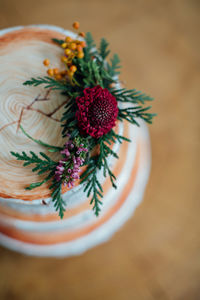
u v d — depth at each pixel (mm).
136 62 812
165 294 791
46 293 784
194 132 817
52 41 523
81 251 707
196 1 826
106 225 685
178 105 818
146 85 813
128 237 803
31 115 495
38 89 501
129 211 706
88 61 489
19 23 788
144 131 761
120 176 585
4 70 506
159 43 819
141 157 731
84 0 806
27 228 599
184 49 821
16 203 516
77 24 487
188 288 794
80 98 434
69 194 491
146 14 819
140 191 718
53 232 636
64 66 509
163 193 804
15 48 516
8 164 481
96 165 467
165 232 806
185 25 822
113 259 800
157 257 801
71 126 470
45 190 475
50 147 480
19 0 787
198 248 804
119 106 499
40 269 790
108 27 812
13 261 788
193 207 806
